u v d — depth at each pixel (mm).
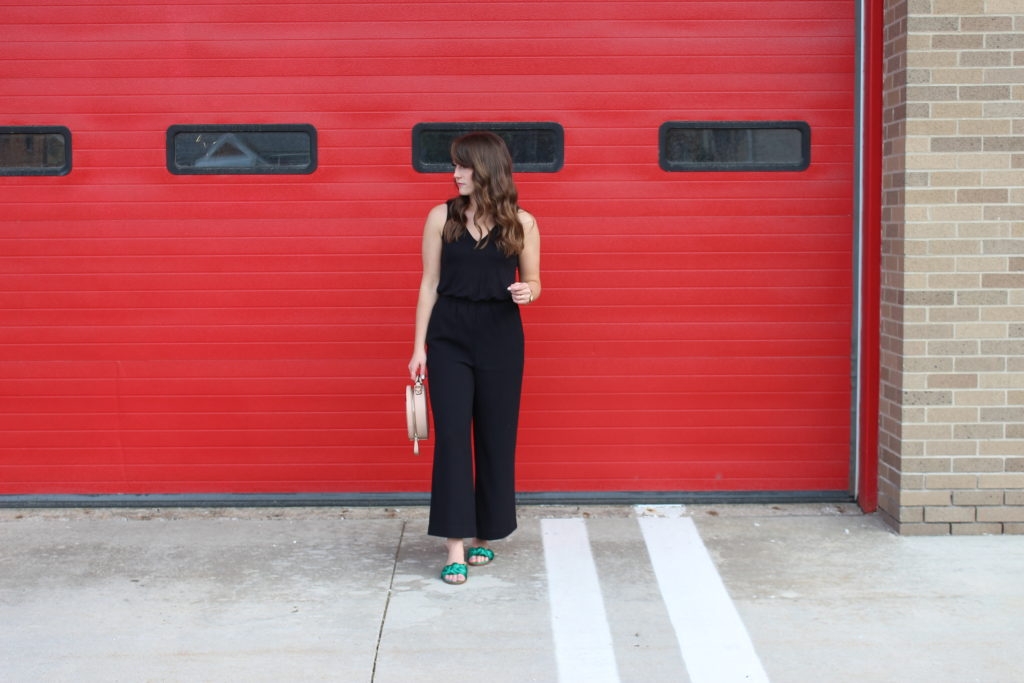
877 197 5289
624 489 5543
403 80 5328
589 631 4062
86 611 4270
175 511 5480
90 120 5336
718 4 5309
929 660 3807
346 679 3695
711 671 3740
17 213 5375
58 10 5293
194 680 3691
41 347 5438
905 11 4922
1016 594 4367
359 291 5422
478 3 5305
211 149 5367
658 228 5402
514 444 4703
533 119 5344
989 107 4914
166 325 5430
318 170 5363
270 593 4445
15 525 5293
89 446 5492
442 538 5117
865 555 4820
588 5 5305
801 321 5453
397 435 5508
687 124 5340
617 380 5477
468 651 3900
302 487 5539
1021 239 4953
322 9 5301
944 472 5043
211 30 5309
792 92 5344
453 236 4488
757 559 4793
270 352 5449
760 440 5516
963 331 4988
